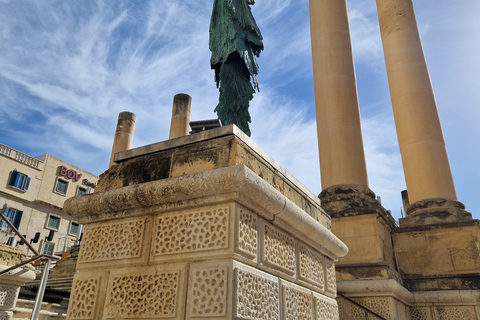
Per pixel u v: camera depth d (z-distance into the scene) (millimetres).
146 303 2803
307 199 4352
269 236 3178
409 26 10797
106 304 2975
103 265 3146
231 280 2539
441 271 8008
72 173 33969
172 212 3012
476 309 7230
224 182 2736
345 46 9984
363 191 8281
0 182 28391
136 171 3492
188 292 2668
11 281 4535
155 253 2932
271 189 3084
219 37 5000
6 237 26578
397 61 10492
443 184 9070
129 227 3170
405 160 9742
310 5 10852
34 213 30188
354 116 9258
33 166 30984
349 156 8719
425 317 7641
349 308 6715
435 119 9758
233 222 2697
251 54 5051
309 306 3695
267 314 2852
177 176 3115
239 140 3143
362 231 7410
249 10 5238
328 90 9500
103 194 3320
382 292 6543
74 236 32938
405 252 8461
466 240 8039
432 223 8523
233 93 4789
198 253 2729
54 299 5824
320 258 4297
